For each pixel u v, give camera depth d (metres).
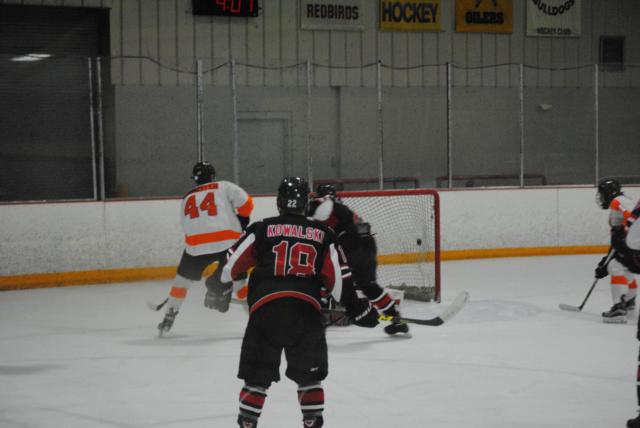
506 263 21.55
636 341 12.14
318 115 23.86
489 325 13.48
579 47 27.31
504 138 24.47
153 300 16.80
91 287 18.62
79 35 23.34
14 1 22.19
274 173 23.20
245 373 6.95
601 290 17.17
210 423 8.30
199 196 12.88
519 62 26.77
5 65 19.83
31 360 11.49
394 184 24.00
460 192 22.33
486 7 26.33
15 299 17.05
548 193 22.98
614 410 8.59
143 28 23.27
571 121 24.59
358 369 10.58
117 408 8.95
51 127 20.17
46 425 8.37
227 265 7.21
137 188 21.70
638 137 24.70
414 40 25.81
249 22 24.28
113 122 21.42
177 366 11.01
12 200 20.00
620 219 13.17
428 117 24.14
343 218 12.45
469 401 9.01
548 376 10.09
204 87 22.19
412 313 14.62
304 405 6.97
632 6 27.58
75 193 20.39
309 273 7.06
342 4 25.02
